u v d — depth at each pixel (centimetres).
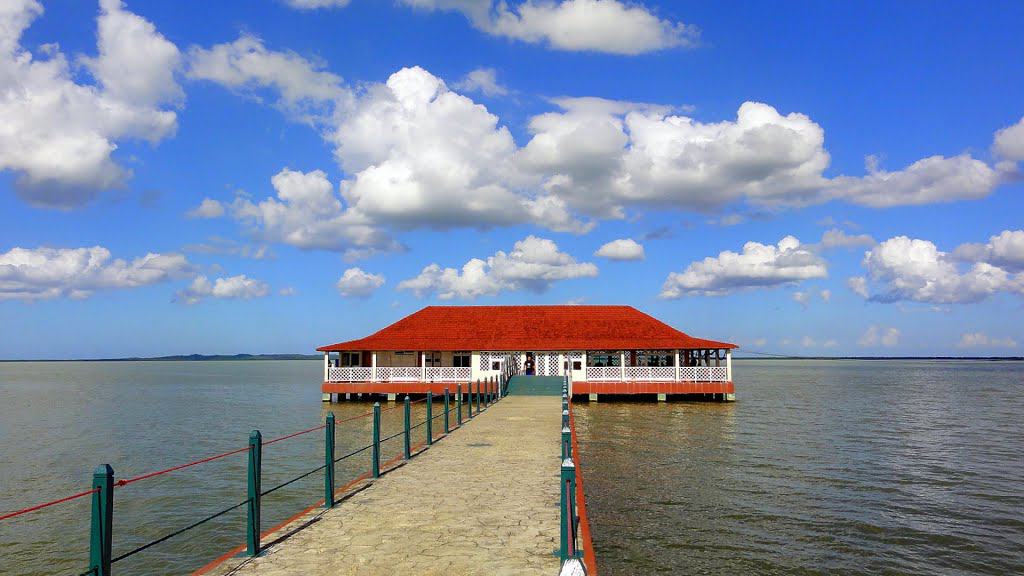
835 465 2442
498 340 4950
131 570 1383
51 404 5919
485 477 1477
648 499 1883
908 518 1728
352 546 968
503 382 4241
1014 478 2244
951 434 3428
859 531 1614
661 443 2877
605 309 5553
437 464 1639
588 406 4416
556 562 896
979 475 2289
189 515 1784
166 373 18025
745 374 15012
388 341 4931
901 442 3098
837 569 1366
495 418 2738
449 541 994
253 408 5272
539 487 1370
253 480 939
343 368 4734
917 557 1444
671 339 5000
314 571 862
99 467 683
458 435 2180
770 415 4112
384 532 1041
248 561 902
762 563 1389
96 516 674
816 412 4612
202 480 2202
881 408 5044
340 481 2122
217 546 1525
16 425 4106
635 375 4656
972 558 1443
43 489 2197
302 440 3050
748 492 1980
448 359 5050
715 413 4109
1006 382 10319
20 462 2722
